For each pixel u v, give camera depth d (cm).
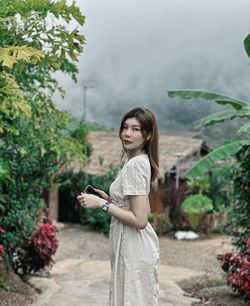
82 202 332
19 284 682
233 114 654
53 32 448
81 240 1259
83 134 1203
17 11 444
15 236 703
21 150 627
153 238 340
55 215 1535
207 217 1434
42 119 679
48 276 797
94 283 760
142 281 330
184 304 648
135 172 329
